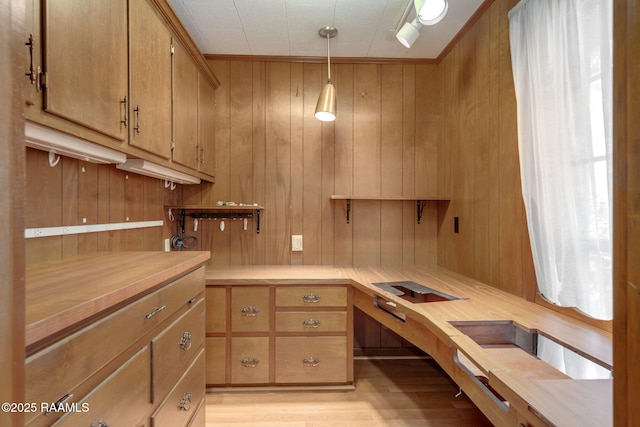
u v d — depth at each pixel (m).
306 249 2.53
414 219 2.58
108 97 1.15
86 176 1.47
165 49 1.61
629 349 0.36
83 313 0.70
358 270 2.32
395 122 2.55
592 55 1.12
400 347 2.56
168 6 1.55
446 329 1.12
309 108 2.52
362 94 2.54
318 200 2.53
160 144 1.55
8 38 0.36
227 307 2.04
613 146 0.38
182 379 1.26
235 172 2.50
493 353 1.09
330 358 2.07
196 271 1.43
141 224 1.95
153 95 1.48
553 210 1.29
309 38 2.21
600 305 1.11
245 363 2.05
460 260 2.20
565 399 0.68
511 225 1.65
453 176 2.31
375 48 2.36
